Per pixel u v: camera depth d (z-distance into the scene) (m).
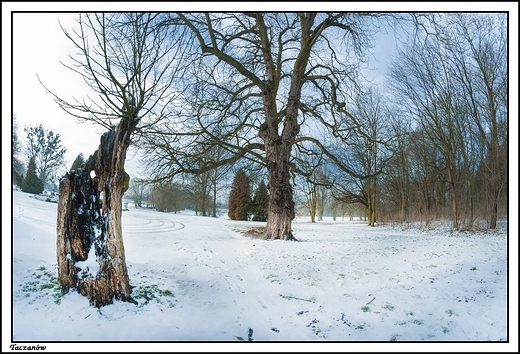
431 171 31.72
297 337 6.08
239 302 7.63
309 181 16.53
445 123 24.92
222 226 23.77
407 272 9.41
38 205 21.70
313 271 9.66
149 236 15.04
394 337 6.04
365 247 13.09
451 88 22.75
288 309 7.33
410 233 21.55
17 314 5.76
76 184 6.76
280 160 15.50
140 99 6.75
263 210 36.09
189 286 8.24
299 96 15.73
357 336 6.11
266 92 14.95
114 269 6.56
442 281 8.54
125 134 6.67
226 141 15.43
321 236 18.45
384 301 7.52
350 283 8.68
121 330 5.73
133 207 49.56
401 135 30.44
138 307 6.54
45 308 6.00
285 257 11.39
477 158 26.25
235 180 36.84
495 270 9.23
